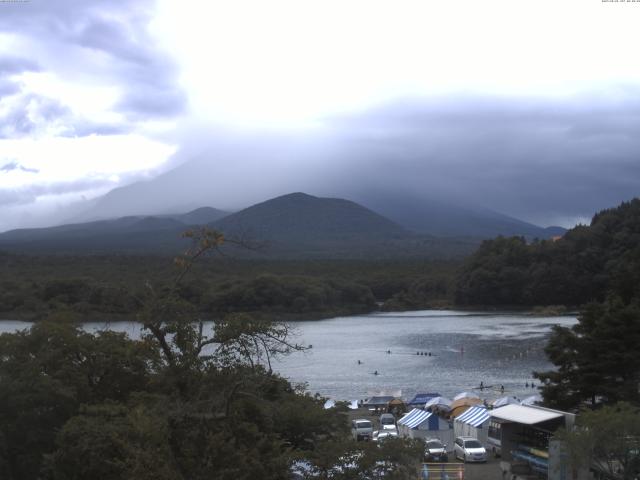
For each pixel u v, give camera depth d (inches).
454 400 2827.3
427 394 3132.4
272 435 1127.0
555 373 2310.5
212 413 964.6
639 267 3469.5
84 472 1206.9
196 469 911.0
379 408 3063.5
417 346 5521.7
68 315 1755.7
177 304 1011.9
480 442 2103.8
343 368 4461.1
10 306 6432.1
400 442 1157.1
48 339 1614.2
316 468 1147.3
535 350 5128.0
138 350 1019.9
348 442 1159.0
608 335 2228.1
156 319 995.9
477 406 2432.3
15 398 1397.6
